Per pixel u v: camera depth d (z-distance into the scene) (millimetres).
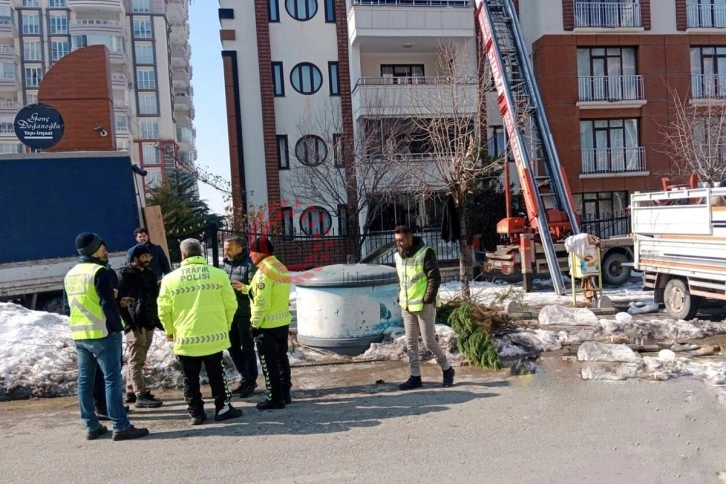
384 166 19594
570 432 5422
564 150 23953
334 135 23688
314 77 24766
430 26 23234
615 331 9547
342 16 24750
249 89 24391
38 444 5695
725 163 19000
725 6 24734
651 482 4367
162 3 67812
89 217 12586
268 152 24250
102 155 12758
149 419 6414
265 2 24312
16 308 9156
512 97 16109
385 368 8328
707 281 10016
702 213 10000
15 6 61781
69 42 62312
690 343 9156
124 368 7816
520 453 4977
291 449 5285
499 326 9227
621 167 24391
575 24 23906
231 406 6320
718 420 5633
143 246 6859
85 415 5789
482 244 19875
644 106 24438
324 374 8148
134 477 4809
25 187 12141
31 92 62000
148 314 6746
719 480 4383
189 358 6105
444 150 15383
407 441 5359
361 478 4602
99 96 14414
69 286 5742
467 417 5965
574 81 24000
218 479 4699
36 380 7531
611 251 15898
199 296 6051
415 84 20891
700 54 25109
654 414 5844
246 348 7301
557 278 14234
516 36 17766
